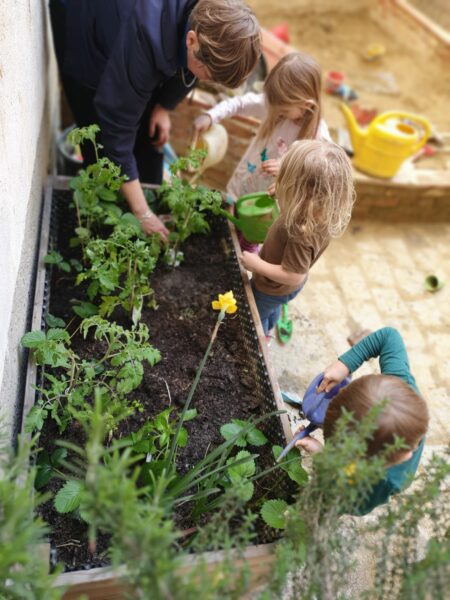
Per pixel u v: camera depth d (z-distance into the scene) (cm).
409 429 137
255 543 161
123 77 202
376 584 133
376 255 346
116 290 232
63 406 187
